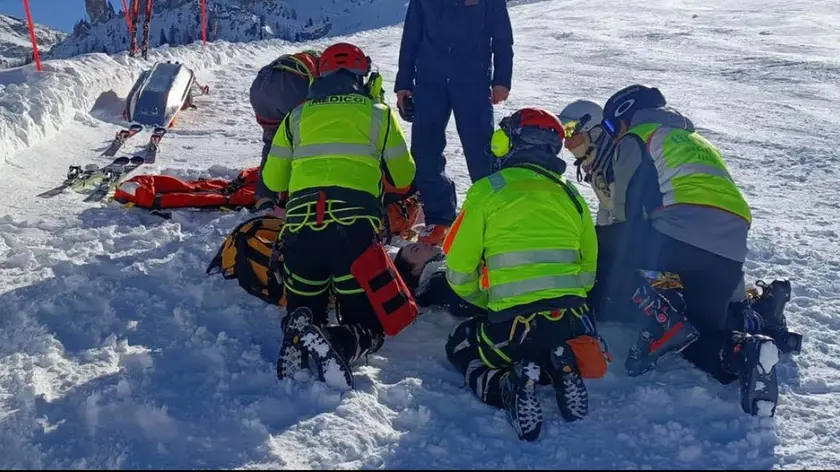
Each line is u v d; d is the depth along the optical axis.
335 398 3.20
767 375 3.18
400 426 3.14
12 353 3.54
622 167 3.80
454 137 8.82
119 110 8.73
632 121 3.94
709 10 24.64
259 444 2.92
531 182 3.42
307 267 3.64
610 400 3.35
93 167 6.34
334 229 3.58
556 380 3.19
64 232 5.06
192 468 2.78
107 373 3.40
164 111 8.35
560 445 3.04
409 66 5.48
